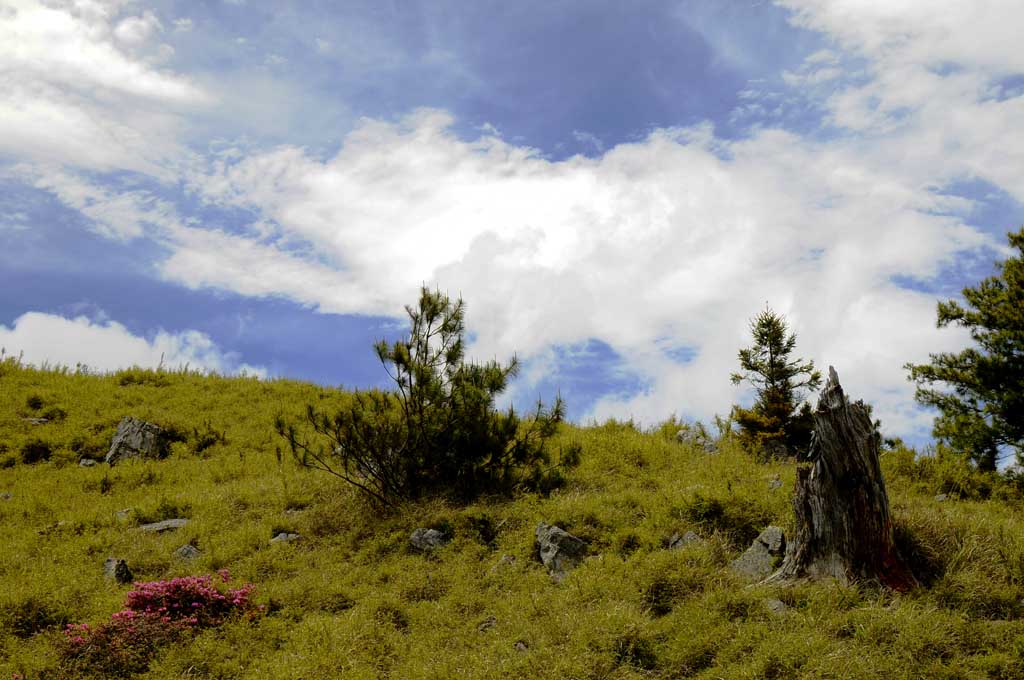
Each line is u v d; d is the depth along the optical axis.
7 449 17.88
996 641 6.93
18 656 7.98
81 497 14.95
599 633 7.39
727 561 9.49
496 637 7.95
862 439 8.53
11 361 23.44
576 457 13.96
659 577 8.65
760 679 6.46
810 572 8.62
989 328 16.94
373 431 13.23
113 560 10.73
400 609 9.12
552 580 9.67
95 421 19.56
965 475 13.55
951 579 8.20
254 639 8.51
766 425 15.71
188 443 18.91
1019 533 9.15
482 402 13.64
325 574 10.38
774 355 16.42
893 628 7.11
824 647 6.82
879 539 8.44
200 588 9.23
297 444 13.57
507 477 13.38
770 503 10.88
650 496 12.09
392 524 11.91
